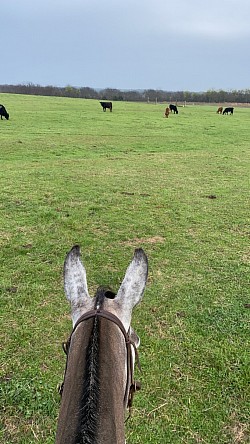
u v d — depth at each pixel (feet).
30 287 21.45
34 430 13.07
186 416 13.75
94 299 7.89
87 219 31.63
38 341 17.24
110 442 5.58
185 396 14.60
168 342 17.48
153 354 16.67
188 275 23.54
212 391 14.90
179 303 20.56
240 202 38.37
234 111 211.00
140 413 13.71
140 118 128.57
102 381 6.08
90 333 6.70
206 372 15.84
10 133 79.05
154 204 36.58
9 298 20.33
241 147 78.38
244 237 29.63
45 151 62.49
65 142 72.13
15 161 54.08
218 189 43.16
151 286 22.06
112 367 6.50
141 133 90.99
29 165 51.52
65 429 5.71
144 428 13.17
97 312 7.33
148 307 20.03
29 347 16.85
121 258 25.14
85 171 49.16
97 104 190.29
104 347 6.57
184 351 16.98
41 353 16.51
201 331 18.37
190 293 21.56
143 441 12.74
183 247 27.37
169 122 120.37
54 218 31.58
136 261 8.59
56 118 112.88
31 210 33.24
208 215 34.24
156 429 13.17
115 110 160.35
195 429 13.30
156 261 25.12
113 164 54.75
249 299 21.24
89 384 5.89
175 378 15.43
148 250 26.61
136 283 8.29
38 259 24.61
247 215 34.60
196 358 16.58
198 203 37.55
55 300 20.38
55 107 153.89
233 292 21.88
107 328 7.00
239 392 14.90
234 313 19.88
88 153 63.46
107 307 7.76
